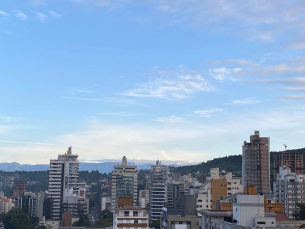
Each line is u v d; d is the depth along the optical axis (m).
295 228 127.75
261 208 133.75
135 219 193.25
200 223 167.12
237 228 129.88
